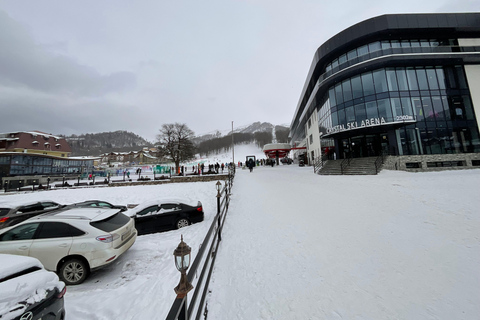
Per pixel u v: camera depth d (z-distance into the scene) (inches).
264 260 169.5
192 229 286.2
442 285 124.3
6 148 1813.5
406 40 829.2
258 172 1088.2
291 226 243.0
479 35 812.0
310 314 108.1
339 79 897.5
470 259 148.6
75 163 1865.2
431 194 309.6
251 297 125.1
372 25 807.7
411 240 183.2
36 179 1430.9
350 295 120.5
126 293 147.0
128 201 637.3
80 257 170.2
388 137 802.8
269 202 373.7
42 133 2097.7
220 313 113.0
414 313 104.6
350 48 901.8
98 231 178.4
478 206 242.2
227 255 183.5
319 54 991.6
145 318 119.0
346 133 879.1
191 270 88.2
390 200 307.9
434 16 786.2
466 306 107.3
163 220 300.5
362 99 829.8
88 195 753.0
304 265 157.2
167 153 1568.7
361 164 759.7
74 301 139.3
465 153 738.8
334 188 450.3
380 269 144.9
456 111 771.4
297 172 938.7
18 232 175.3
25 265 101.5
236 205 377.4
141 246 233.1
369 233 204.8
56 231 175.2
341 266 151.9
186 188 770.8
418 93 772.6
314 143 1368.1
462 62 775.7
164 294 143.1
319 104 1196.5
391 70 787.4
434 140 754.2
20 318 82.9
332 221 247.6
